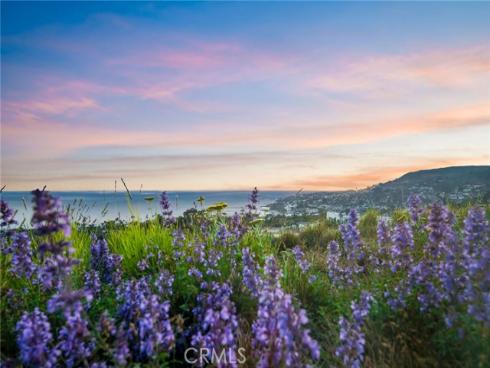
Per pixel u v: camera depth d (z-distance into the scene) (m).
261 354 3.50
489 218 6.99
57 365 3.63
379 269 5.73
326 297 5.52
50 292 4.82
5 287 4.90
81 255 6.31
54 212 3.46
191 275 5.36
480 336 3.61
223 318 3.54
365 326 4.41
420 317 4.36
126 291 4.30
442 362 3.71
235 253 6.41
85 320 3.54
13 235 5.08
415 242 6.08
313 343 3.09
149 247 6.71
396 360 3.84
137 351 3.81
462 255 4.46
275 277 3.76
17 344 3.82
